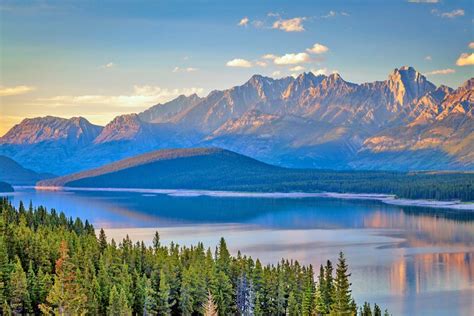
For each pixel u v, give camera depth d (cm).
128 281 17062
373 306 19712
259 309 16850
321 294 16012
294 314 16262
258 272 17988
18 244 18962
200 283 17250
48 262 18088
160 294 16700
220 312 17162
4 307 14888
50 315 13525
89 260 17600
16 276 15525
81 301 13788
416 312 19112
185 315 17075
